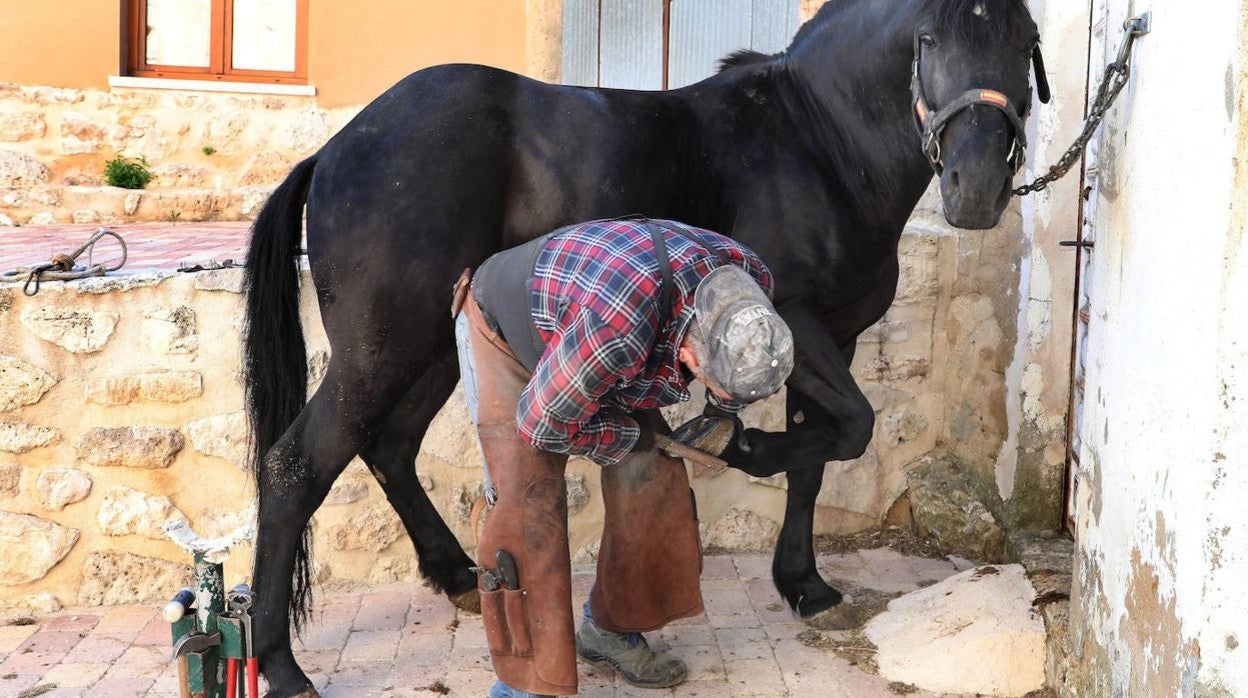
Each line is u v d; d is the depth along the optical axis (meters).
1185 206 2.16
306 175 2.98
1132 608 2.40
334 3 7.69
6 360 3.33
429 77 2.91
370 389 2.83
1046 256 3.73
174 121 7.50
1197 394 2.06
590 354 2.13
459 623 3.43
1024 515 3.83
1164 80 2.31
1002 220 4.00
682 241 2.25
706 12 5.55
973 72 2.66
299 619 3.20
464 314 2.61
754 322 2.05
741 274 2.17
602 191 2.88
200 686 2.26
